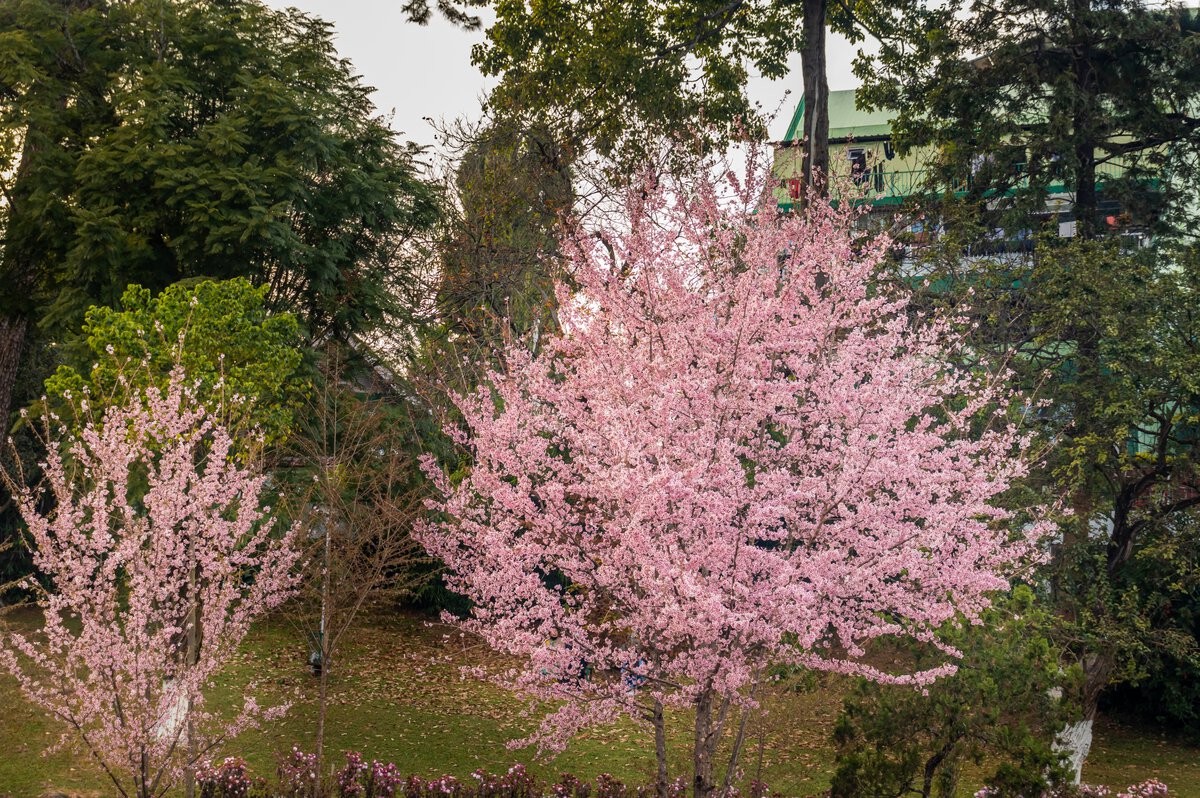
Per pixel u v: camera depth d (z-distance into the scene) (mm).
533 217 21688
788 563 7340
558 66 22359
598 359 8711
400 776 12422
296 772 10570
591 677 9039
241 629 9297
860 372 8836
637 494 7348
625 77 21594
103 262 16938
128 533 8359
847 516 7883
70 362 16453
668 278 8453
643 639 8203
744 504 7953
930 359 9359
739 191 9711
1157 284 14219
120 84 18500
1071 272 14883
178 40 18766
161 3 18781
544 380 8641
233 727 9141
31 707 12820
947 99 19484
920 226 18547
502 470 9203
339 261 20047
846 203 10148
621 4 22109
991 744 9234
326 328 19953
